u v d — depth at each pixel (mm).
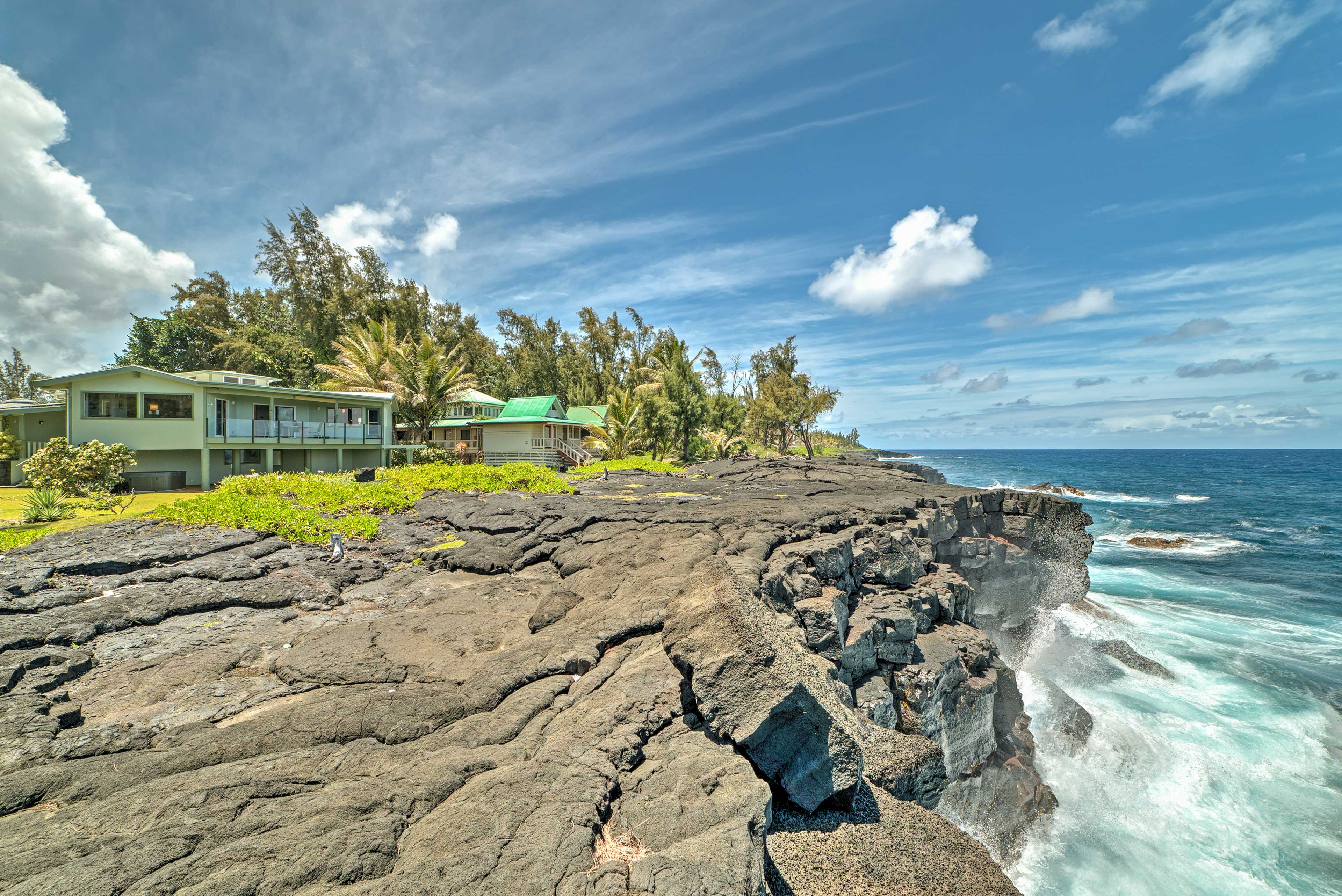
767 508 12453
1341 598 20000
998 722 10125
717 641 4148
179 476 22688
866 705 7551
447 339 52500
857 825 3877
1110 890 7602
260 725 4215
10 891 2387
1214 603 19406
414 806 3162
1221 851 8188
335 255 43938
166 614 6930
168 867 2566
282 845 2736
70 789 3424
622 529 10672
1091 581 22281
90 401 21297
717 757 3809
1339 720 11344
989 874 3547
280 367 41969
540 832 2902
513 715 4379
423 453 30188
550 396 39844
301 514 10562
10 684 4961
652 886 2617
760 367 67062
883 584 10391
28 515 13711
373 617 7141
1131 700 12211
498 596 7863
